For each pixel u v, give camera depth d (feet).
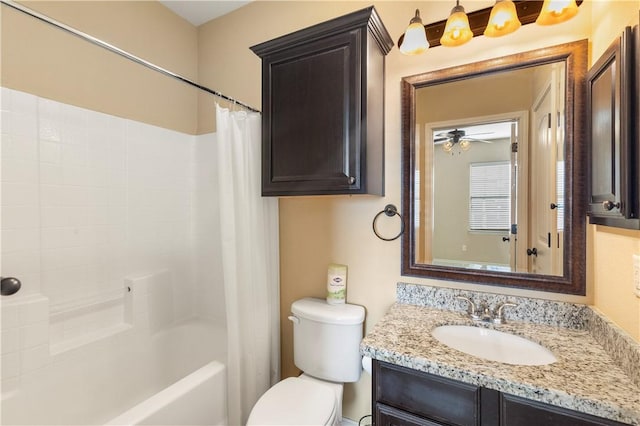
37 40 4.68
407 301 4.62
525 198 3.93
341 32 3.97
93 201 5.38
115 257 5.71
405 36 4.04
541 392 2.49
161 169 6.57
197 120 7.26
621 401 2.30
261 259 5.23
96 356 5.14
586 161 3.54
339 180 3.97
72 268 5.07
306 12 5.71
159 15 6.49
